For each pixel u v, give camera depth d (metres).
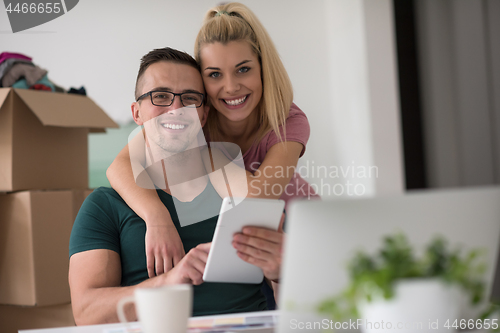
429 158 2.63
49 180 1.63
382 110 2.79
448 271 0.48
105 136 2.81
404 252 0.48
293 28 3.18
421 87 2.69
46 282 1.48
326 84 3.20
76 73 2.94
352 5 2.87
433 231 0.50
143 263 1.02
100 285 0.95
